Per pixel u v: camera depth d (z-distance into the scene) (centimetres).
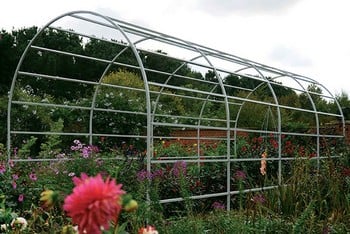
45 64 1802
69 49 1794
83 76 1814
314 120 1507
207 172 841
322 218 610
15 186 532
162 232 417
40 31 608
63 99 1584
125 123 1144
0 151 848
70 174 579
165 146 1117
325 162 808
